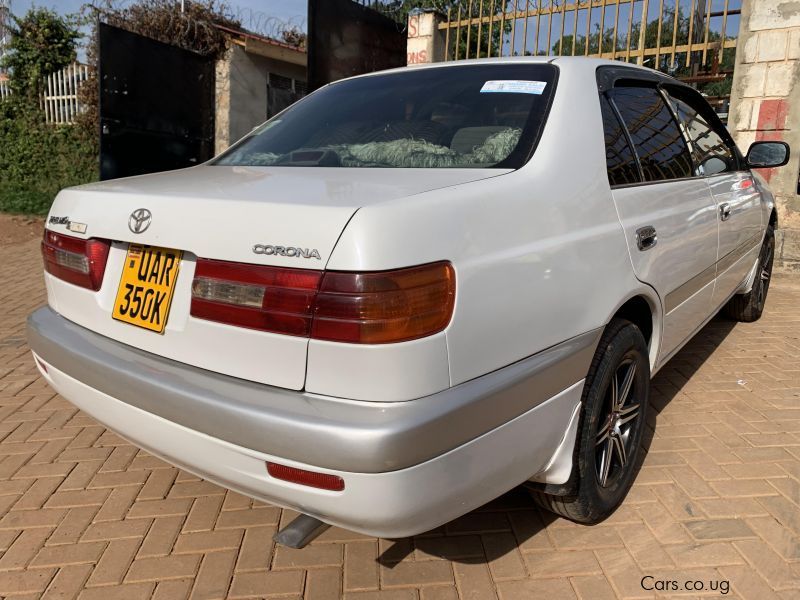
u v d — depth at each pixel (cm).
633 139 278
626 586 223
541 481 226
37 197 1138
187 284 191
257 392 172
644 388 271
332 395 165
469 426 172
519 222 195
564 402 211
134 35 872
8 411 361
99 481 291
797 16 653
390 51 914
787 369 418
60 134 1177
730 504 267
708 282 352
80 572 233
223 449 176
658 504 268
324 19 784
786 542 244
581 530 253
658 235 266
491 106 248
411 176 206
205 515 266
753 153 437
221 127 1133
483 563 236
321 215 165
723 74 761
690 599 216
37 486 286
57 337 224
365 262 159
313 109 300
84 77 1152
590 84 262
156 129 930
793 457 304
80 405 222
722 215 354
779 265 702
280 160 260
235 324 177
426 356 164
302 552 243
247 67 1163
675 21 701
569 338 212
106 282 218
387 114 269
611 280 230
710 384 393
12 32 1180
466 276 174
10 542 249
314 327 164
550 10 745
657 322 278
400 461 158
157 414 188
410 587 224
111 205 212
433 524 177
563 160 225
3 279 679
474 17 884
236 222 178
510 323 187
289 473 168
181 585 226
